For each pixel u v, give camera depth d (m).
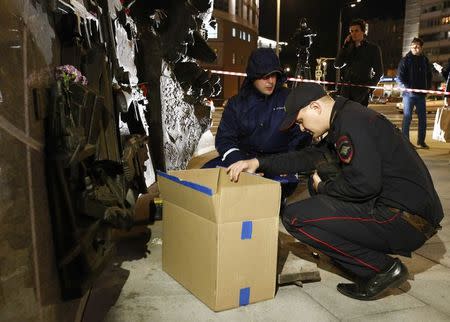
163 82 4.43
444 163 6.17
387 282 2.22
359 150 2.03
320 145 2.49
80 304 1.96
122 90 2.58
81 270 1.59
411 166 2.10
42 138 1.45
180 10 4.46
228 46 44.91
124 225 1.73
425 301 2.29
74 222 1.52
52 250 1.49
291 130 2.96
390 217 2.12
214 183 2.60
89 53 2.04
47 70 1.53
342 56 6.10
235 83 47.66
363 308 2.19
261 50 2.82
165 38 4.50
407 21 85.44
